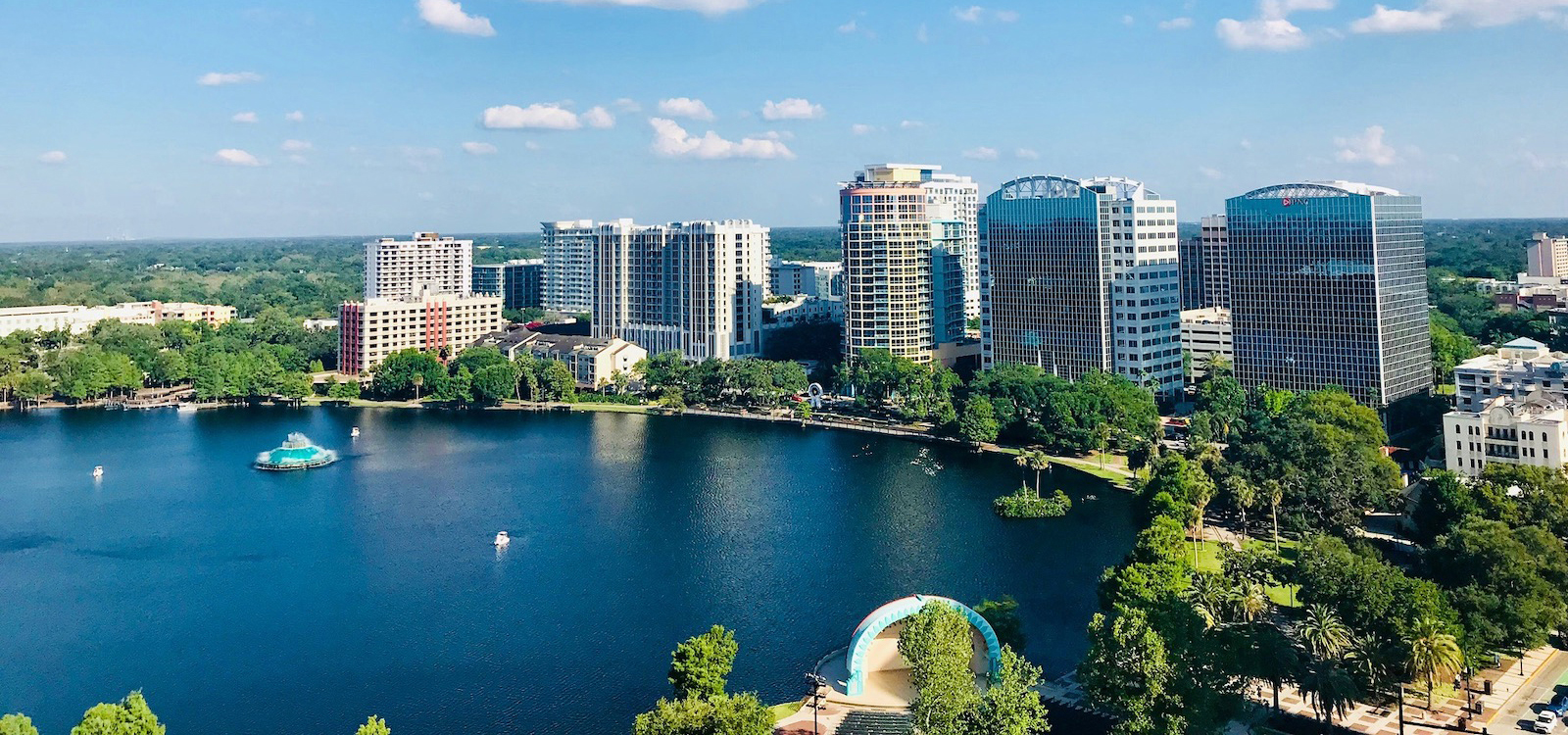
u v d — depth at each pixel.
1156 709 189.12
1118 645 192.75
